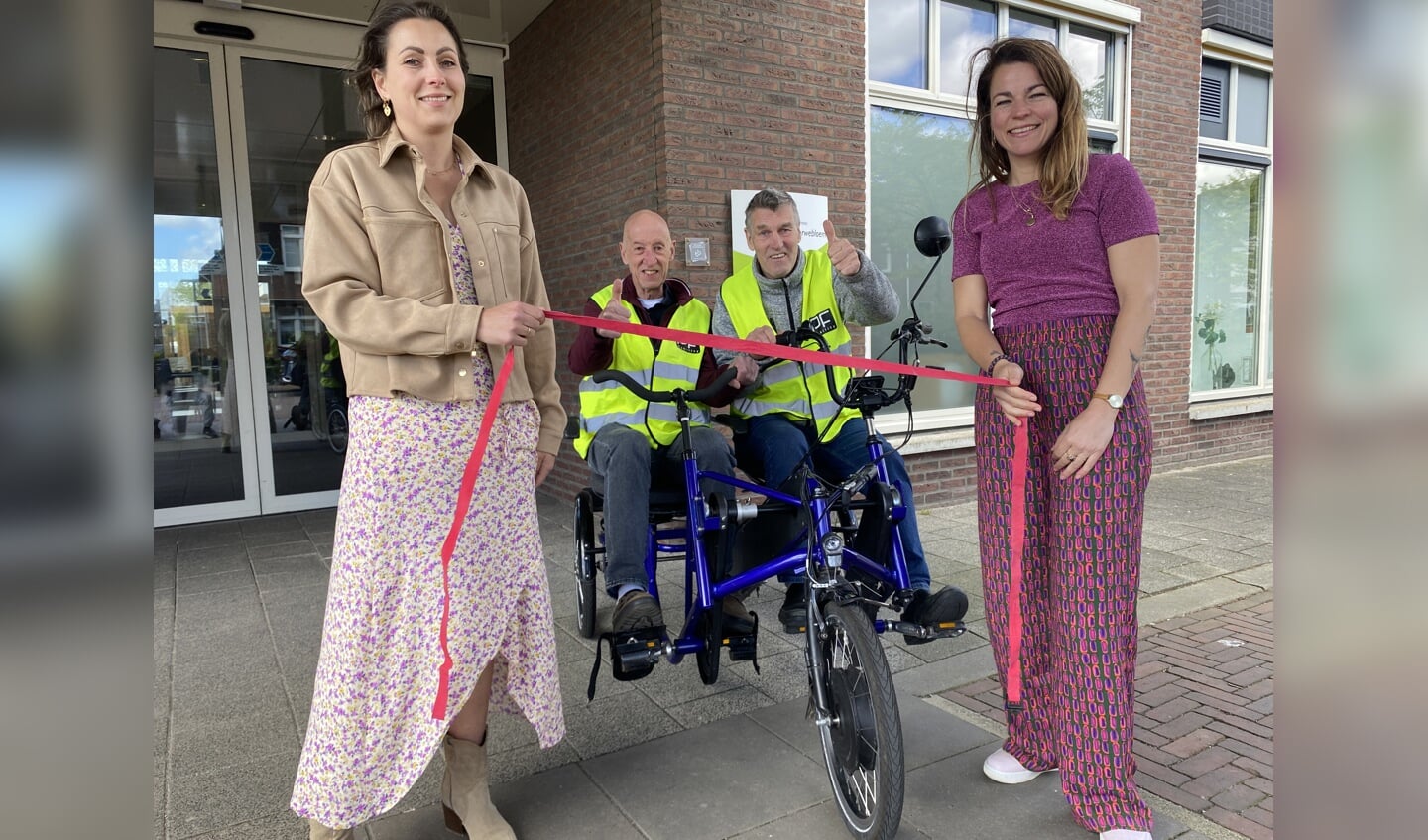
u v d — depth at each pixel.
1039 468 2.09
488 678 2.00
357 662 1.71
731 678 3.02
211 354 5.50
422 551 1.74
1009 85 1.93
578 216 5.61
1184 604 3.78
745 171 4.88
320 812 1.72
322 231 1.67
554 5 5.63
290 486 5.77
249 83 5.44
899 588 2.51
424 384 1.69
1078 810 2.00
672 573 4.30
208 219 5.44
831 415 3.10
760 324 3.10
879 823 1.88
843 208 5.26
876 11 5.46
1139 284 1.88
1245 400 7.54
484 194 1.88
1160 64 6.60
